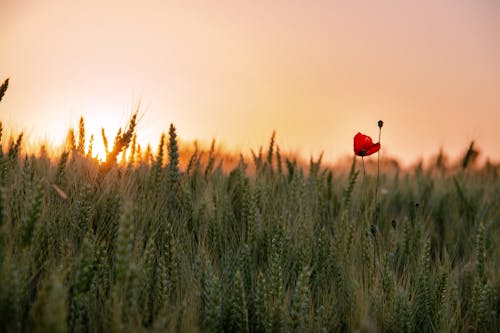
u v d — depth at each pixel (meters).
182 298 1.33
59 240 1.40
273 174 2.12
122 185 1.60
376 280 1.44
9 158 1.57
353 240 1.57
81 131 1.77
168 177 1.75
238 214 1.80
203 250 1.45
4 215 1.16
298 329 1.27
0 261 1.21
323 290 1.47
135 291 1.20
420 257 1.56
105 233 1.48
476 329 1.39
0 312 1.14
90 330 1.22
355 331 1.26
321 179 1.99
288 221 1.64
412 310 1.40
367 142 1.76
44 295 1.13
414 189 2.38
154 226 1.57
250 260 1.43
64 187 1.57
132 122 1.63
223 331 1.28
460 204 2.16
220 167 2.14
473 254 1.69
